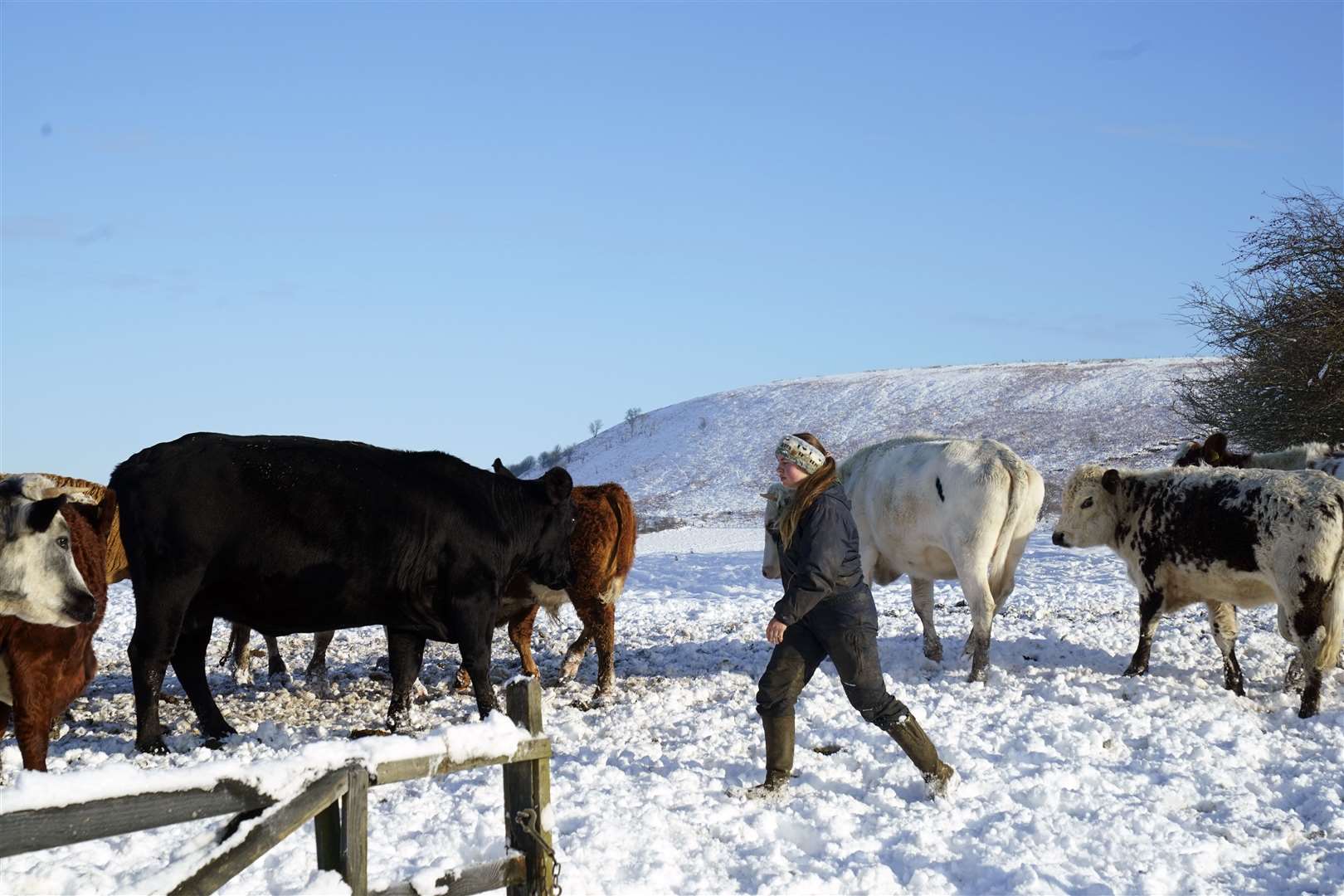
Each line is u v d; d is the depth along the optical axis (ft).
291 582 27.14
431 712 31.55
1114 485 34.65
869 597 21.72
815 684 32.63
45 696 20.80
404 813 20.43
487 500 29.63
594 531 33.17
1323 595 29.40
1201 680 33.63
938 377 342.03
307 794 11.87
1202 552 32.14
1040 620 47.47
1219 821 21.15
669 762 24.90
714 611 55.57
